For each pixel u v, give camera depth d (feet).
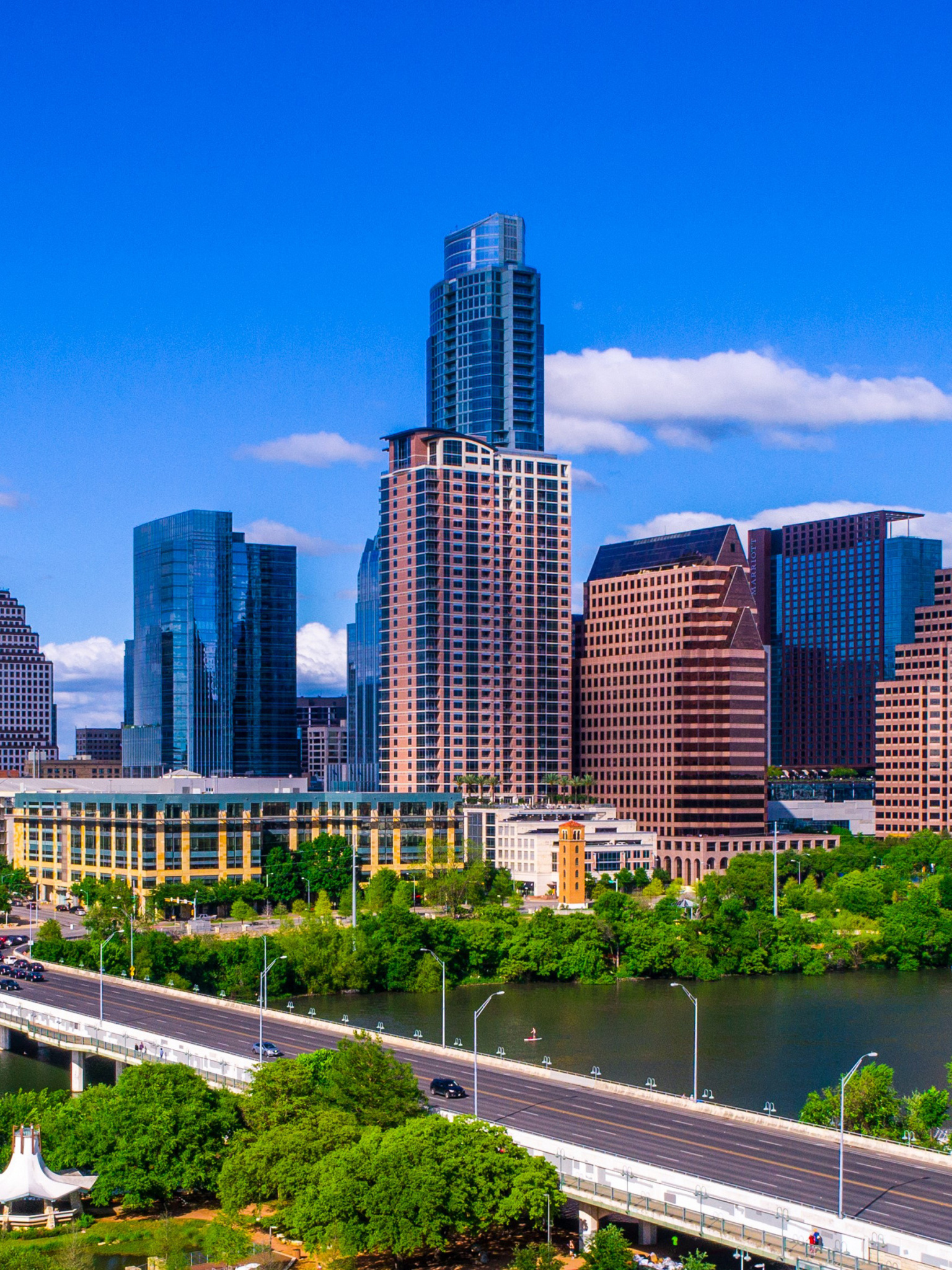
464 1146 524.11
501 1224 518.78
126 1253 546.67
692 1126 577.84
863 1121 607.78
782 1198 483.10
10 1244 545.44
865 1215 465.88
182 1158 589.32
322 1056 630.74
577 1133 564.30
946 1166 524.11
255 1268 533.55
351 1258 522.88
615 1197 500.33
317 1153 549.95
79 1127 608.19
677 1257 518.78
